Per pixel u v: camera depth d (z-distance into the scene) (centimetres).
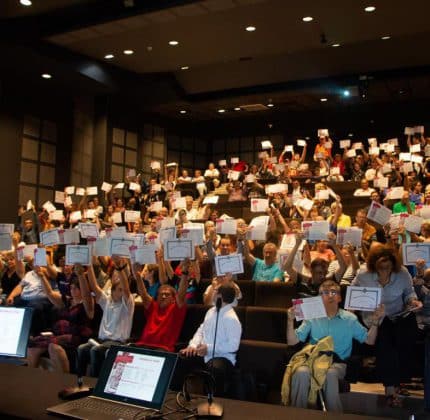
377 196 831
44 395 248
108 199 1307
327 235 479
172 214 948
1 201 1138
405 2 891
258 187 1085
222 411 223
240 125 1745
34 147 1216
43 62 1050
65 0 877
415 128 1194
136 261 476
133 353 247
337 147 1662
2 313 311
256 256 705
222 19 956
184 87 1417
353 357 397
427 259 422
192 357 421
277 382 412
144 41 1055
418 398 394
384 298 420
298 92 1387
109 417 216
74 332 500
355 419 217
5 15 928
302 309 362
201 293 536
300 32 1013
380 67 1269
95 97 1366
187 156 1777
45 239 541
